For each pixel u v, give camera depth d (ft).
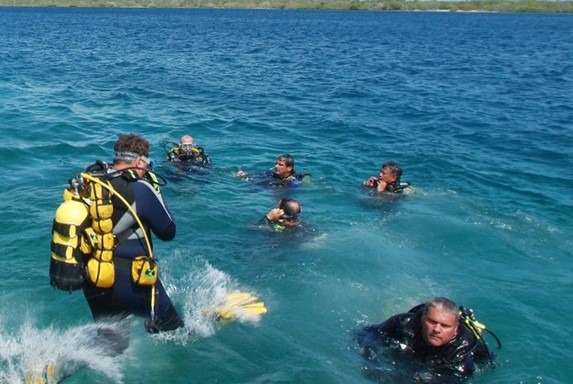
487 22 349.00
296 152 38.60
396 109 56.70
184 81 71.10
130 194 13.26
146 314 14.16
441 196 30.30
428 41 172.14
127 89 62.59
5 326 15.79
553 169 36.55
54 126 41.24
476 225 25.88
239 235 23.36
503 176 34.73
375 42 162.40
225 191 28.81
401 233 24.61
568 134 47.24
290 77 79.25
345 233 24.23
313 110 54.13
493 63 110.01
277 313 17.46
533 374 15.20
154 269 13.51
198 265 20.43
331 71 88.48
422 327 14.61
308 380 14.37
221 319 16.72
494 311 18.44
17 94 55.21
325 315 17.60
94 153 34.76
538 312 18.56
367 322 17.39
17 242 21.16
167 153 33.01
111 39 148.56
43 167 31.01
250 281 19.51
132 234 13.51
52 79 67.87
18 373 13.76
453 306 14.07
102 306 13.85
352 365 15.03
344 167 35.47
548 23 344.08
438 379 14.52
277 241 22.82
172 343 15.39
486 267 21.81
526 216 27.58
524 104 62.64
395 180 29.71
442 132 46.88
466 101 63.52
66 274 12.73
